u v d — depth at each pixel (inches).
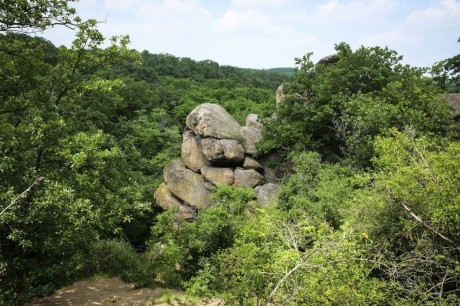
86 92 449.1
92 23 411.5
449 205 260.7
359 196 391.9
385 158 338.0
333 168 625.0
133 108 1574.8
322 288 201.3
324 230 238.5
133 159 795.4
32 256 408.8
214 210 552.1
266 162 868.6
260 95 1982.0
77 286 502.9
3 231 335.0
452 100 755.4
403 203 305.3
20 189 329.1
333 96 745.6
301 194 569.0
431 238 299.9
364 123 616.4
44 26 404.2
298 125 796.0
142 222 1048.2
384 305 257.0
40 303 431.2
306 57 866.8
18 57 433.7
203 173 852.0
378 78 756.0
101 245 588.7
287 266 207.2
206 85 2364.7
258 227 263.4
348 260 214.5
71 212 330.3
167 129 1353.3
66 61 424.8
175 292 470.6
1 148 340.5
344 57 824.3
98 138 388.8
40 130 343.9
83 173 390.9
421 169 289.1
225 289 269.3
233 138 853.2
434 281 298.8
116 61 448.5
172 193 886.4
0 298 354.6
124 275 537.6
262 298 227.9
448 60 879.7
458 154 294.4
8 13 393.7
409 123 589.6
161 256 576.4
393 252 302.4
